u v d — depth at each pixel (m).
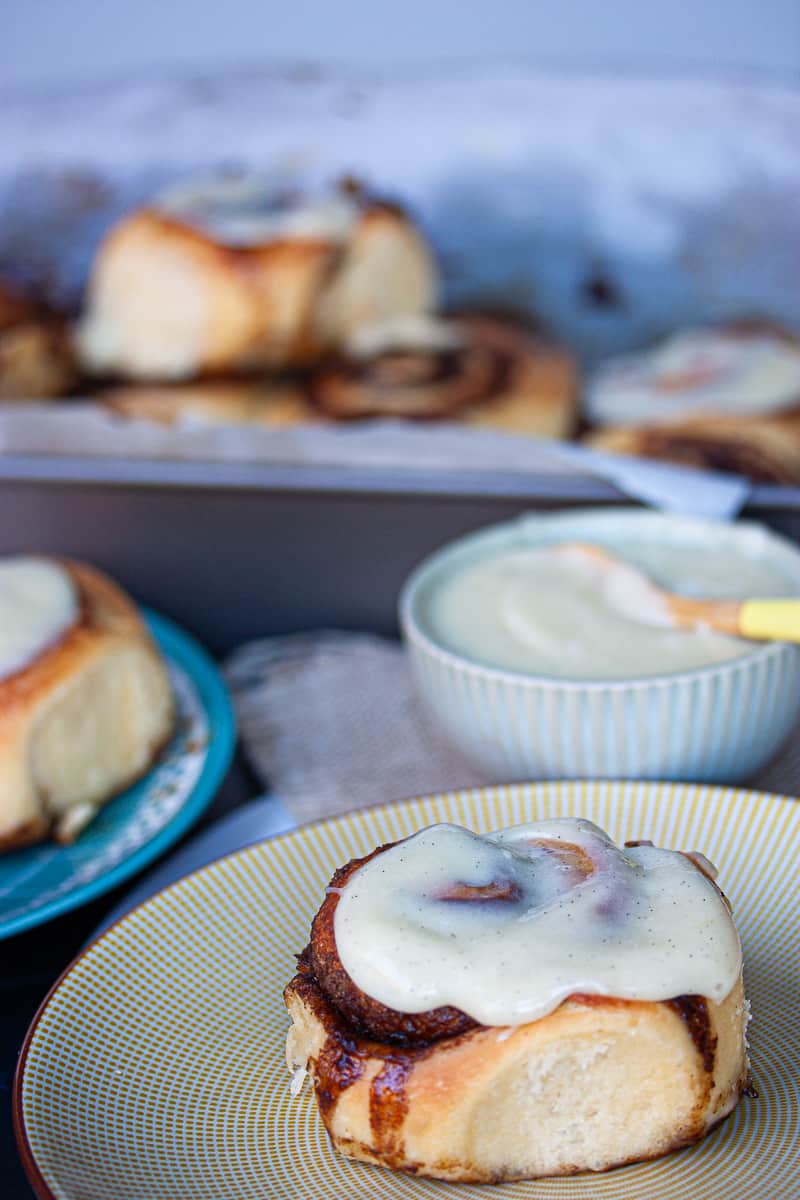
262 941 0.60
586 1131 0.55
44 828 0.69
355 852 0.63
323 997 0.56
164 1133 0.56
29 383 0.79
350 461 0.79
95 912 0.67
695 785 0.63
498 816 0.63
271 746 0.74
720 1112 0.55
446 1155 0.54
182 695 0.76
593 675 0.66
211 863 0.62
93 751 0.70
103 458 0.80
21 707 0.68
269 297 0.77
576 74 0.76
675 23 0.75
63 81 0.77
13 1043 0.61
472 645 0.68
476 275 0.77
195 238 0.76
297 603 0.82
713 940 0.55
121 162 0.77
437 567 0.72
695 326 0.77
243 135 0.78
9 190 0.78
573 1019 0.54
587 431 0.78
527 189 0.77
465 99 0.77
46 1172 0.53
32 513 0.82
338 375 0.78
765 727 0.67
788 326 0.77
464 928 0.55
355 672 0.79
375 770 0.72
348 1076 0.54
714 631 0.68
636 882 0.56
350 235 0.77
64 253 0.78
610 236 0.76
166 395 0.79
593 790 0.64
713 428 0.77
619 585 0.70
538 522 0.74
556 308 0.77
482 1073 0.54
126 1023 0.58
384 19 0.76
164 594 0.83
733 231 0.76
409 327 0.78
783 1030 0.57
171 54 0.77
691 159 0.76
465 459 0.79
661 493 0.76
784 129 0.75
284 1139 0.56
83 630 0.71
